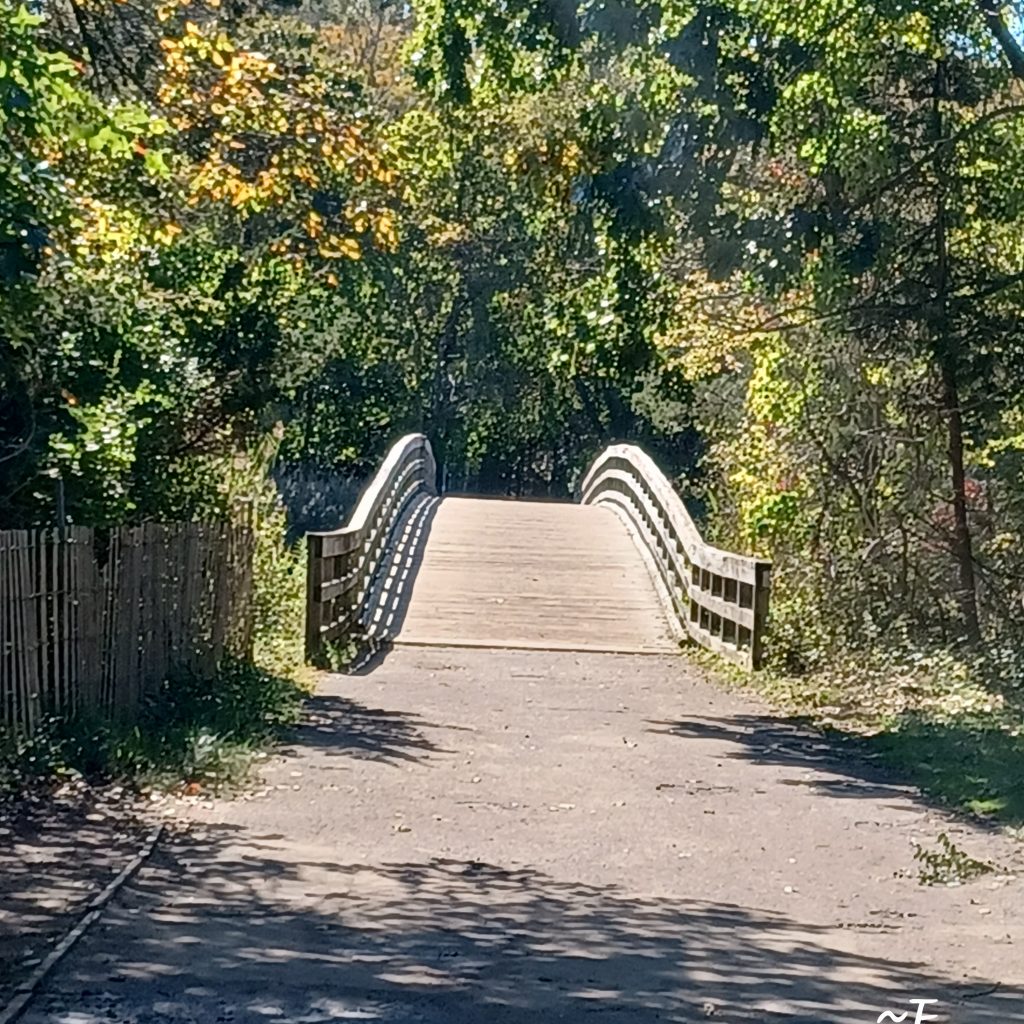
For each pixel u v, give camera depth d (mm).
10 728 10492
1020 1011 6770
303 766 11883
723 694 17250
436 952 7367
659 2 16047
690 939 7789
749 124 16438
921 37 17047
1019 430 20391
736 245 16688
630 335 17469
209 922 7691
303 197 14898
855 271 16781
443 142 20859
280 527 23609
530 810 10805
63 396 12484
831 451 22141
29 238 9336
